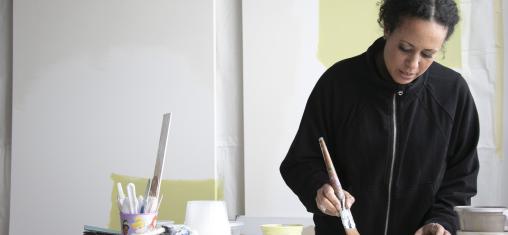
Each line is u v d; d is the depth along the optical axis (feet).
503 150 10.60
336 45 11.07
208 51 11.61
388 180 6.29
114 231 5.82
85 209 12.01
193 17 11.70
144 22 11.89
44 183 12.18
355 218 6.44
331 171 5.64
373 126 6.26
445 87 6.26
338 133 6.42
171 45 11.76
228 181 11.68
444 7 5.31
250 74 11.32
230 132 11.71
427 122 6.21
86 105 12.09
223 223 5.96
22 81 12.34
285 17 11.22
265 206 11.19
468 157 6.36
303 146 6.55
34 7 12.36
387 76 6.09
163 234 5.74
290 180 6.50
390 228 6.40
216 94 11.74
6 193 12.57
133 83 11.91
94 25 12.12
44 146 12.21
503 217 5.07
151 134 11.80
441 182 6.37
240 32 11.70
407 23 5.33
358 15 11.02
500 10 10.62
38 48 12.32
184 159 11.59
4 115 12.68
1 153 12.63
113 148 11.95
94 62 12.09
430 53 5.41
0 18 12.70
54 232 12.10
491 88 10.62
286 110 11.18
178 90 11.71
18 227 12.22
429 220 5.91
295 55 11.18
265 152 11.23
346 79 6.38
